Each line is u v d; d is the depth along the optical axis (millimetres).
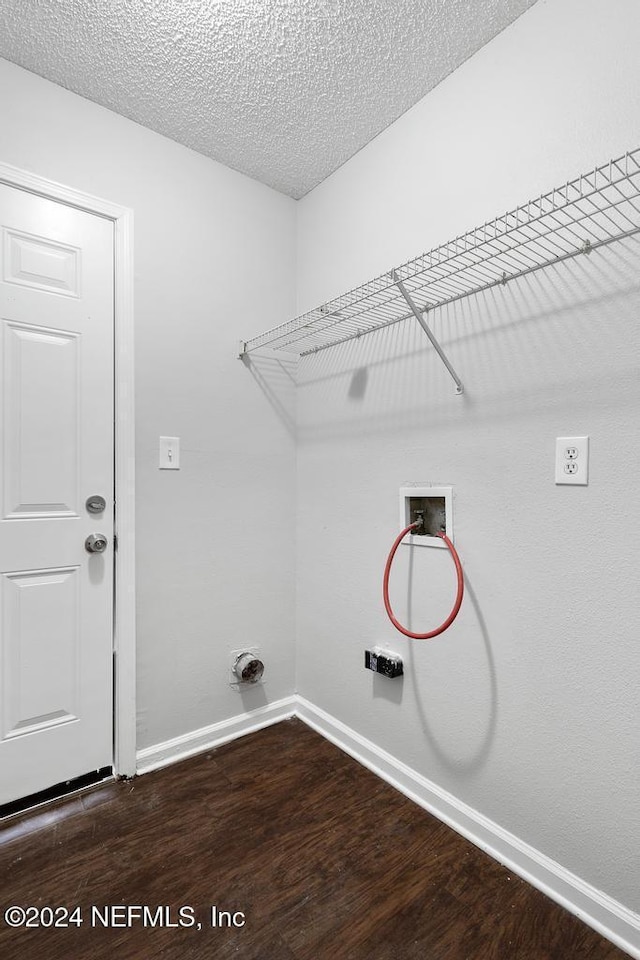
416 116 1562
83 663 1562
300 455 2096
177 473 1756
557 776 1184
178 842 1330
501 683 1308
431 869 1252
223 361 1885
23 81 1441
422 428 1539
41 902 1136
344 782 1623
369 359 1753
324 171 1930
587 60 1119
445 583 1464
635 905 1044
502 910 1133
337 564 1892
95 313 1586
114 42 1354
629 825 1056
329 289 1934
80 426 1558
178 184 1764
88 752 1571
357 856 1292
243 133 1718
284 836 1361
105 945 1037
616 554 1078
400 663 1606
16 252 1438
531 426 1237
